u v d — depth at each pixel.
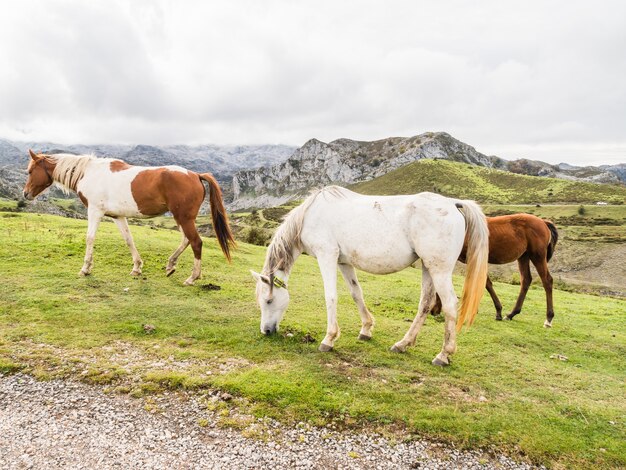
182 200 7.96
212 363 5.15
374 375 5.02
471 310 5.26
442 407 4.35
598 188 132.62
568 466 3.60
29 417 3.88
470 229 5.27
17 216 16.97
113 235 13.17
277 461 3.45
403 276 14.32
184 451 3.51
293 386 4.53
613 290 40.94
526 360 5.99
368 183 190.38
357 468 3.44
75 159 8.34
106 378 4.62
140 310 6.92
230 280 9.73
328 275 5.63
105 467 3.25
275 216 104.12
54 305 6.82
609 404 4.69
